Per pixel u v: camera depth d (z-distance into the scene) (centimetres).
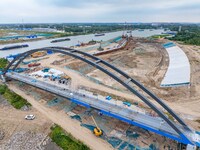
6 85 6531
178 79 6750
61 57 10675
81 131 4016
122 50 13338
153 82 6856
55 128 4084
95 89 6081
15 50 14550
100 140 3731
